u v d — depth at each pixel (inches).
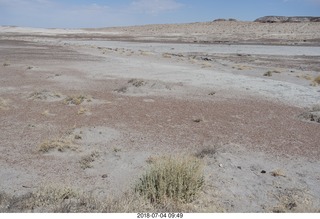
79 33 4756.4
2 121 404.8
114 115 448.5
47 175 250.5
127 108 492.7
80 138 344.5
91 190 226.4
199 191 221.1
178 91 644.7
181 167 221.9
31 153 297.6
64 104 511.2
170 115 455.5
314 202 217.8
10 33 4372.5
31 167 265.4
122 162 282.8
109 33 4751.5
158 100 557.0
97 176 252.5
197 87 694.5
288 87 708.0
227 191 231.8
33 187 228.8
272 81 794.8
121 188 231.3
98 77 814.5
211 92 622.5
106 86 685.3
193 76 855.7
